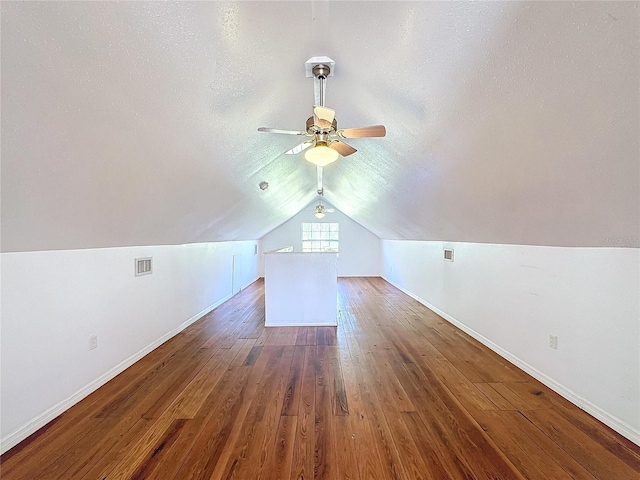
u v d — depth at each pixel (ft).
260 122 7.92
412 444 5.98
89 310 7.91
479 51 4.31
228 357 10.35
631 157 4.13
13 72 3.51
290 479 5.15
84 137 4.82
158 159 6.67
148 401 7.54
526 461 5.51
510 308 9.87
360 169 12.57
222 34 4.67
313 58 6.05
